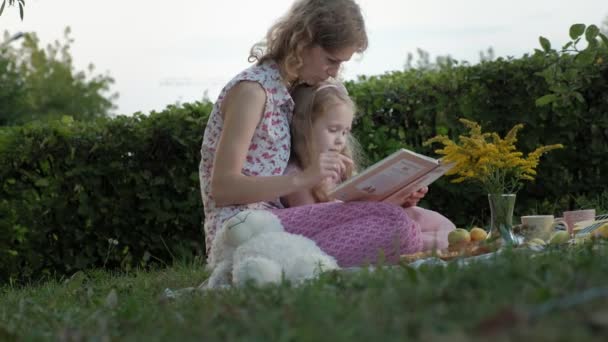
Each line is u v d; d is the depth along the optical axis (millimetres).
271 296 2145
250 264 2914
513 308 1524
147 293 3330
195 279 4324
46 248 6211
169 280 4379
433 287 1914
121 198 6258
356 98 6449
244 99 3549
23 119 20234
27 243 6168
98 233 6262
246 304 2139
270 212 3311
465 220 6289
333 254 3209
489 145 3486
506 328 1486
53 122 6305
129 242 6281
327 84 3834
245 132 3508
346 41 3607
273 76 3645
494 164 3535
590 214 4094
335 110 3654
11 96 20203
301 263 2951
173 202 6289
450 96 6395
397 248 3016
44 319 2682
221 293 2551
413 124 6500
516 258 2311
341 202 3354
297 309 1885
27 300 3422
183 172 6289
